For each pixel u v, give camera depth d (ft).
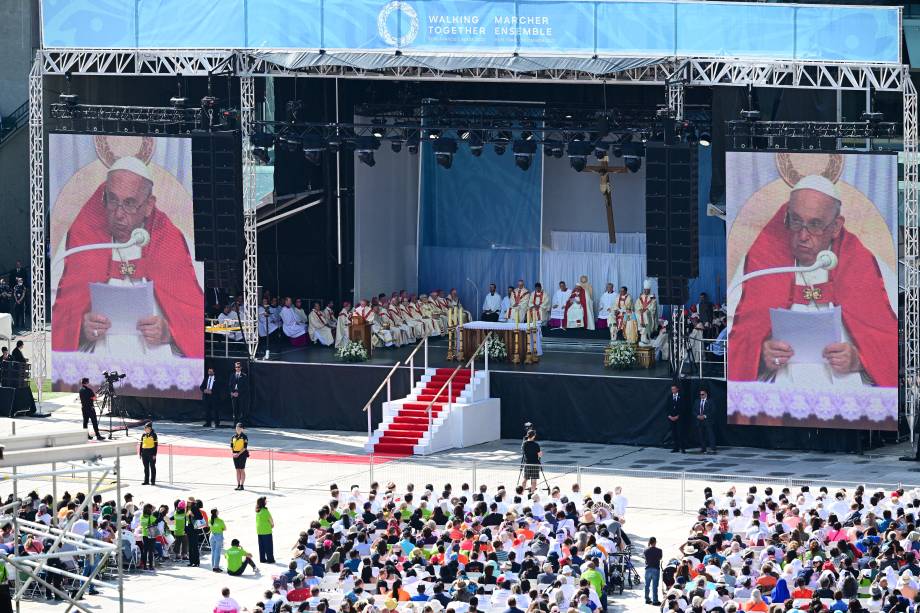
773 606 98.94
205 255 186.39
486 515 132.16
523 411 184.44
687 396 177.27
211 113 186.29
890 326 170.91
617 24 177.78
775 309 173.47
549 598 107.65
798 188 171.83
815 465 168.35
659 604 123.24
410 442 178.50
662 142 175.01
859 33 173.37
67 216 192.95
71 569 129.18
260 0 184.55
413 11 181.68
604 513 132.36
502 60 180.14
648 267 175.32
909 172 179.01
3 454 94.27
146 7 187.73
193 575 134.31
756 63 175.32
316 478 165.99
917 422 173.37
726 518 126.62
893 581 109.19
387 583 110.93
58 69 192.85
